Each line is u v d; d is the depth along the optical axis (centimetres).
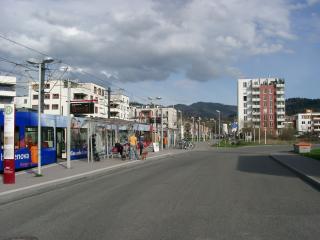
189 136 13038
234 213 986
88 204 1165
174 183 1647
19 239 764
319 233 777
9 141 1691
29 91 10112
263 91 14450
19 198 1371
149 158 3509
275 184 1603
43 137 2680
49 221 930
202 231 796
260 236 754
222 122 16950
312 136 11850
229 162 2992
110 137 3662
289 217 935
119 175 2117
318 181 1569
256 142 9625
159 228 827
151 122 5584
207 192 1364
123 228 832
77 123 3250
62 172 2184
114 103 12488
